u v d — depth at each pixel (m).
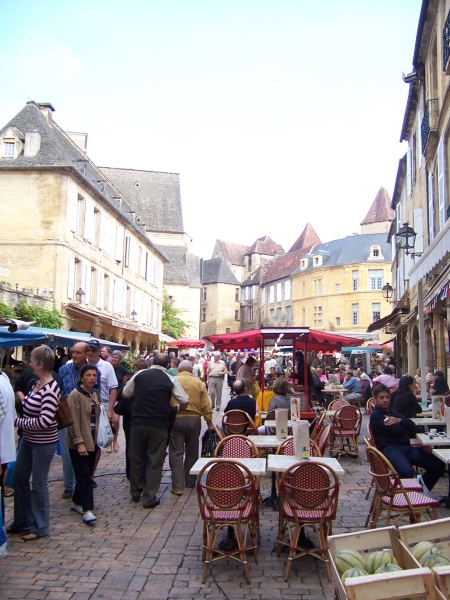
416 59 15.73
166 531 5.78
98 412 6.56
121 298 30.69
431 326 16.16
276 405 8.78
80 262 23.73
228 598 4.25
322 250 58.47
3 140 22.38
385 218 62.84
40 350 5.45
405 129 20.12
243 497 4.82
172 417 6.98
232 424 8.09
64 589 4.38
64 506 6.64
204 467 4.76
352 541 3.64
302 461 5.11
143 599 4.23
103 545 5.34
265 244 89.62
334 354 36.09
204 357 29.17
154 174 60.56
